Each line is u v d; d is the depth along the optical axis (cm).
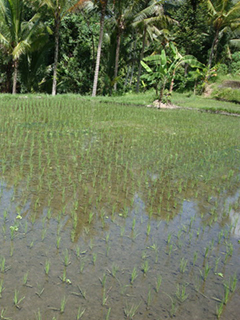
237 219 421
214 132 1069
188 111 1662
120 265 314
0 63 2270
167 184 547
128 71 2933
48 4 1878
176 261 330
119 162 645
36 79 2406
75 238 354
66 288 276
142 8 2291
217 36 2583
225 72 2919
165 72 1772
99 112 1302
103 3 1989
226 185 566
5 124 898
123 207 445
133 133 945
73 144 752
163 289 286
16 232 355
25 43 1848
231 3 2430
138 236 372
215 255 348
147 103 1827
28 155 636
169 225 406
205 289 291
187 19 2717
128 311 256
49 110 1237
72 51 2689
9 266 297
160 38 2597
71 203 439
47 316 244
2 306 250
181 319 254
